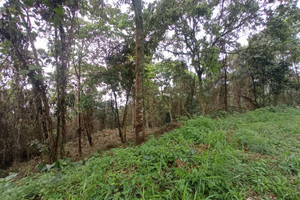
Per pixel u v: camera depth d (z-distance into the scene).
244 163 2.20
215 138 3.07
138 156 2.69
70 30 4.23
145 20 5.83
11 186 2.51
